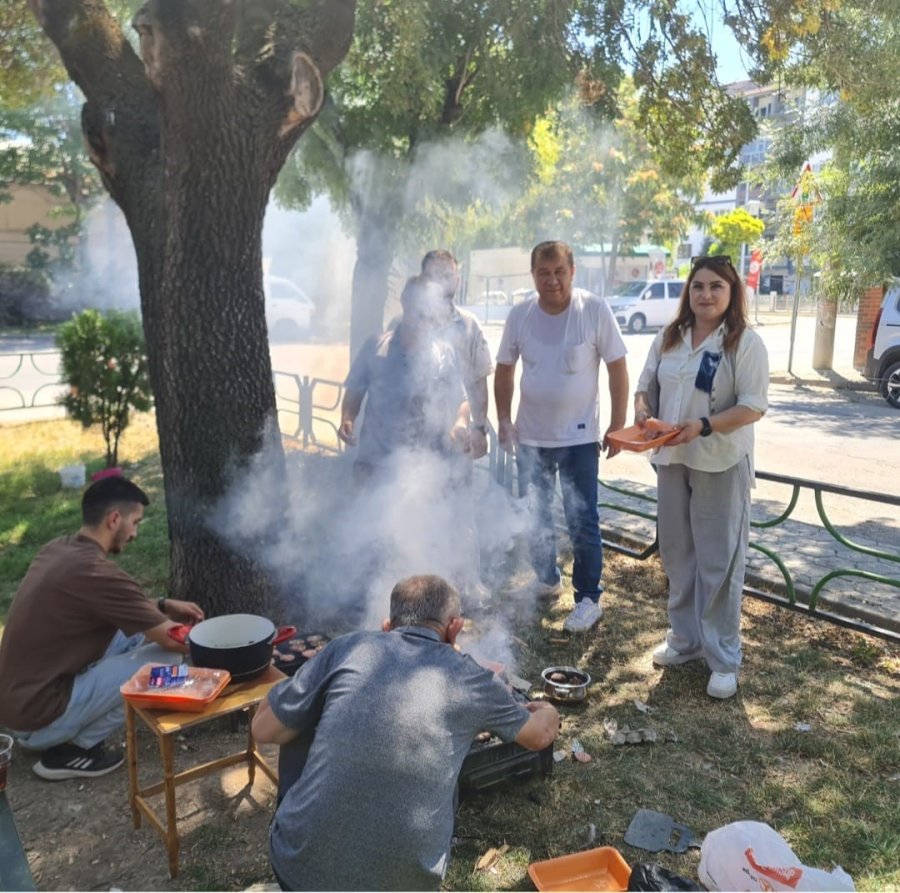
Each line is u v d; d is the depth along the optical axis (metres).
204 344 3.50
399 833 1.79
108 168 3.78
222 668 2.55
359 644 2.03
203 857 2.51
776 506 6.44
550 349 3.97
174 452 3.65
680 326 3.39
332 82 6.67
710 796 2.78
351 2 3.64
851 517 6.14
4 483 6.83
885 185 10.38
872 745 3.05
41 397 11.27
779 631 4.10
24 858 2.00
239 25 3.73
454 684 1.97
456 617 2.18
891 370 11.12
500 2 5.75
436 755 1.87
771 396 12.14
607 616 4.27
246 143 3.40
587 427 4.01
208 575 3.67
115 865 2.47
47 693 2.76
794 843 2.54
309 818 1.82
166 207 3.44
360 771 1.82
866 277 10.76
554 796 2.79
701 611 3.44
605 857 2.39
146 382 7.32
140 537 5.49
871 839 2.54
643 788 2.83
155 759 3.02
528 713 2.07
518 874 2.44
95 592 2.73
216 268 3.47
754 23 5.26
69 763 2.87
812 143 10.59
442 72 6.23
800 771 2.92
